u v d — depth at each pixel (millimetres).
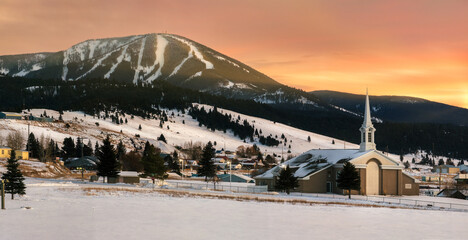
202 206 71812
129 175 139000
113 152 135125
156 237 45812
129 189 99562
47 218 54844
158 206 69750
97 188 98750
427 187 175250
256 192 113312
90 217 56500
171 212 63344
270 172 134250
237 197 91250
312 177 123688
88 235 45719
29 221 52594
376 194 123938
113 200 76062
